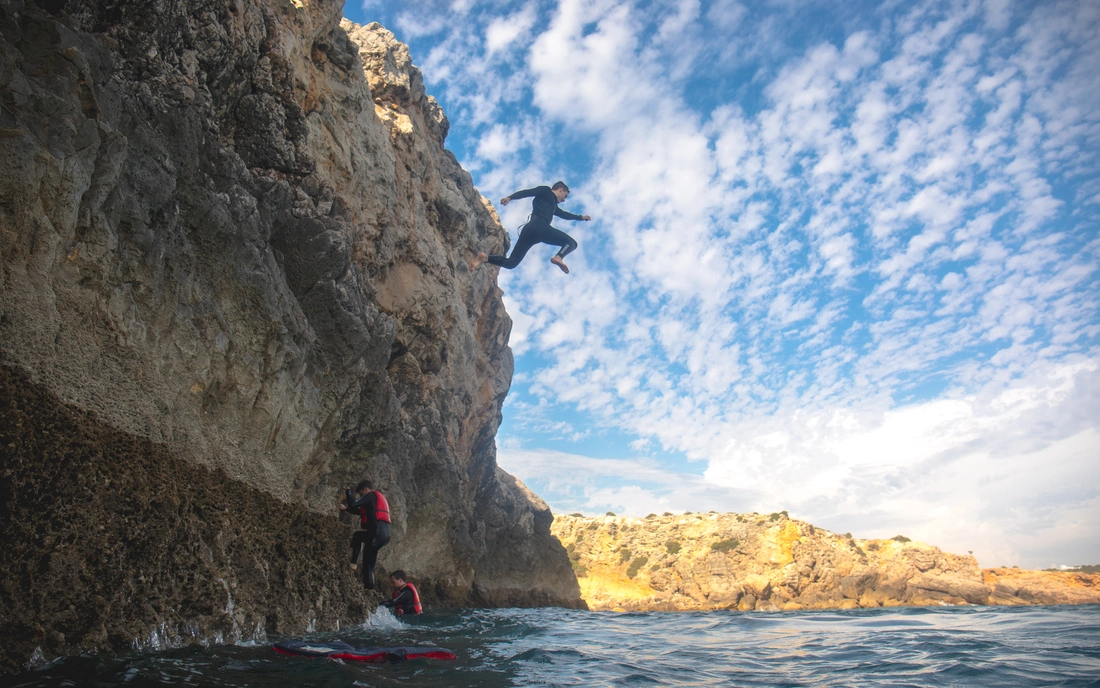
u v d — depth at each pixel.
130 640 7.17
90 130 7.80
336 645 8.31
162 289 9.30
